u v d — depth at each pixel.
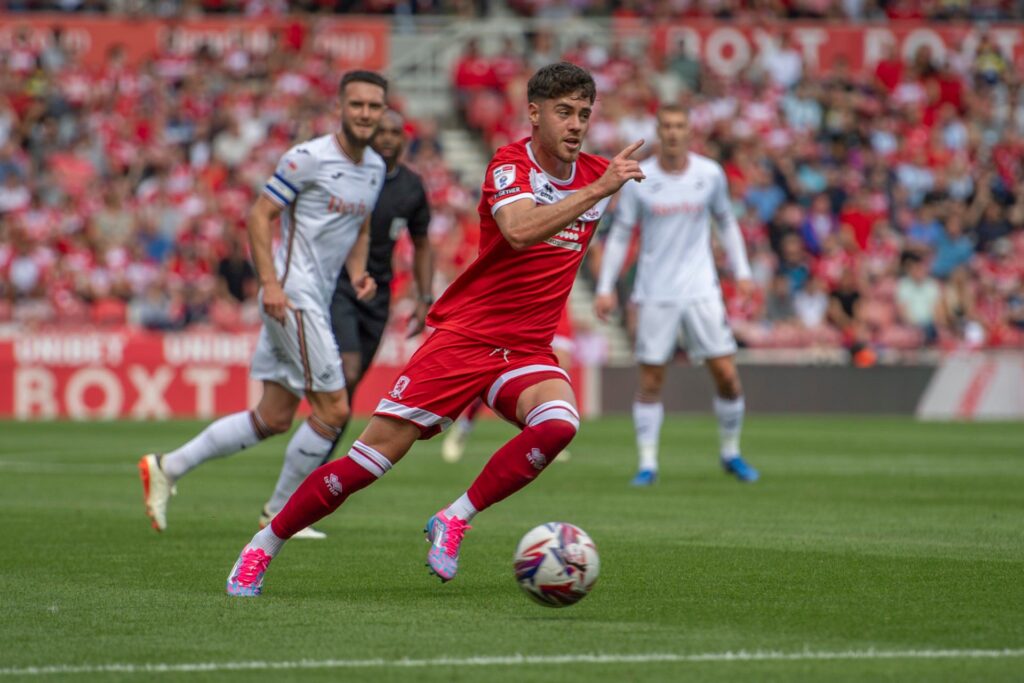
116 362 75.56
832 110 100.25
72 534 29.55
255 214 27.45
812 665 16.16
